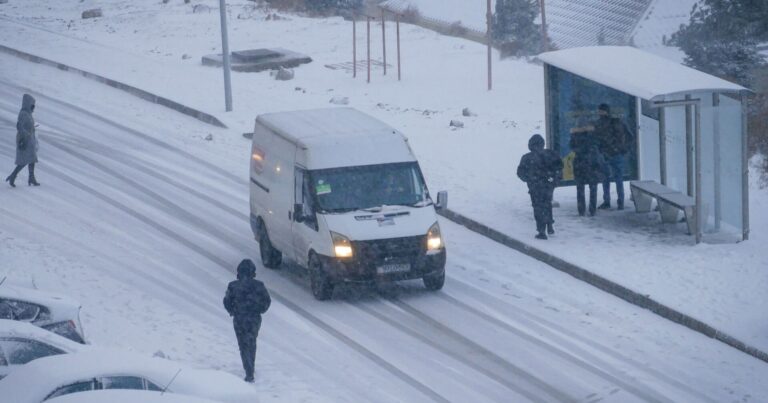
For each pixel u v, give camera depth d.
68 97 132.00
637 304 64.25
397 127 113.81
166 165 102.69
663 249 72.25
